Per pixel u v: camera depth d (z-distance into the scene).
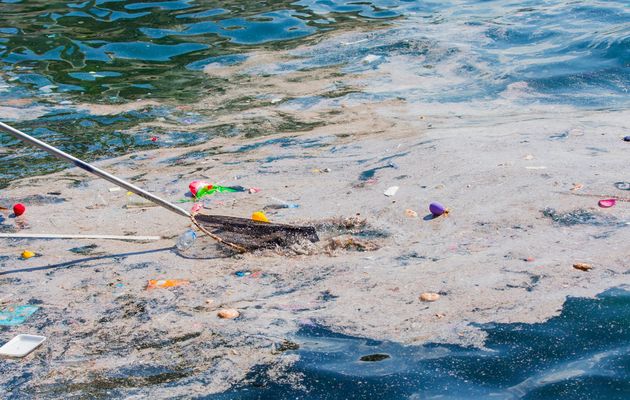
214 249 7.76
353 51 11.70
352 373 6.58
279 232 7.80
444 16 13.39
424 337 6.77
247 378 6.61
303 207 8.20
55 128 9.83
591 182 8.00
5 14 13.55
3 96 10.51
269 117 9.95
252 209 8.23
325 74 10.97
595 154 8.47
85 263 7.66
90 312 7.17
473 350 6.66
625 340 6.62
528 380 6.46
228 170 8.91
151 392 6.56
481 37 11.93
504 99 10.05
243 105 10.27
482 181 8.20
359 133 9.45
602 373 6.46
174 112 10.15
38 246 7.88
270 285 7.33
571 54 10.95
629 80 10.27
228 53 11.85
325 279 7.33
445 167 8.49
